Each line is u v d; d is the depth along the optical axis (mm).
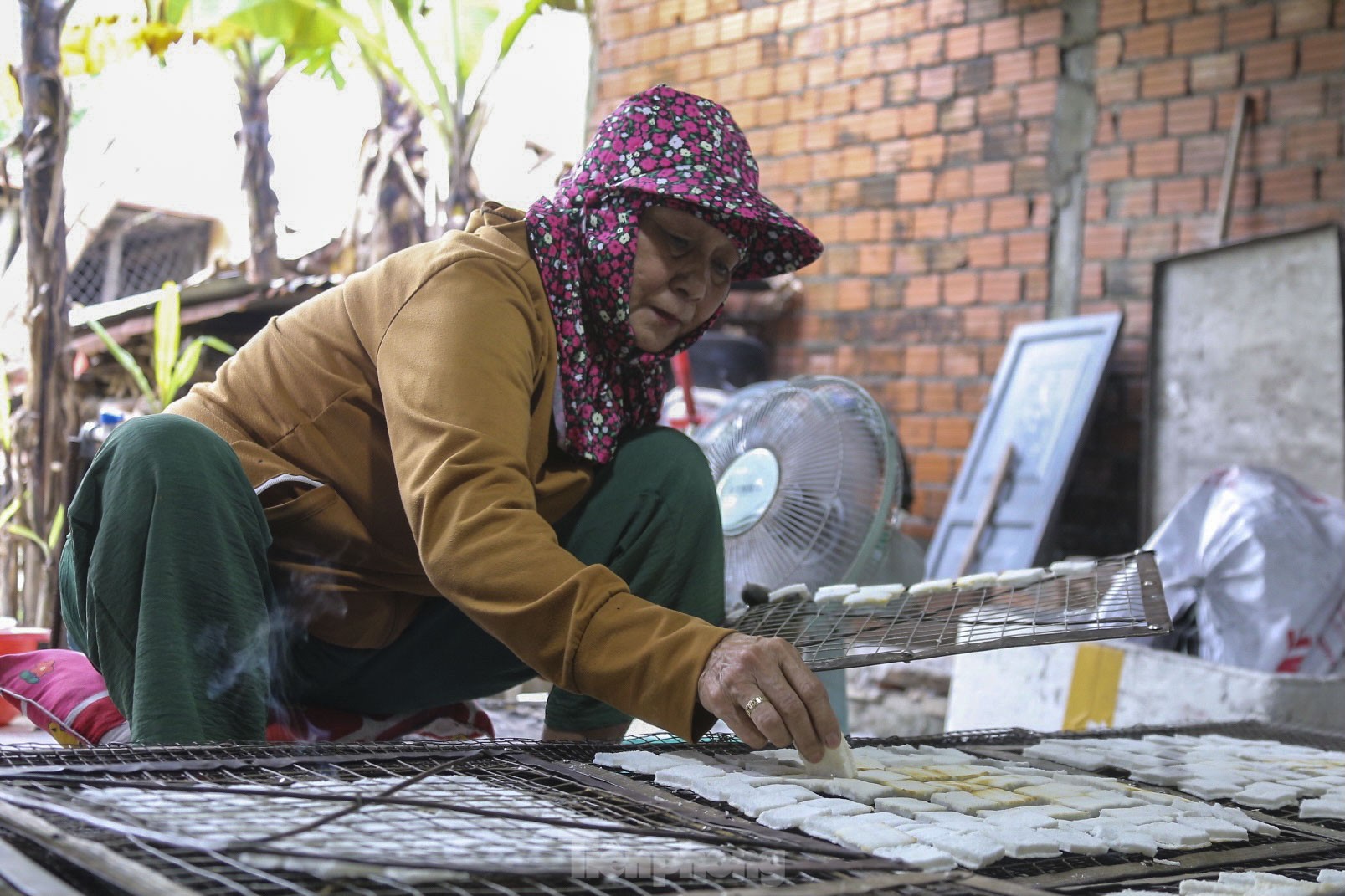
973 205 5492
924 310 5605
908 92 5707
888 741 1795
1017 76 5398
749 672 1274
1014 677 3326
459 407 1481
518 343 1599
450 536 1393
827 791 1308
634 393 1952
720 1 6277
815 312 5930
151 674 1428
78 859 798
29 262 3471
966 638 1506
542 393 1741
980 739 1890
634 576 1877
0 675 1850
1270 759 1739
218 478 1528
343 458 1745
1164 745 1880
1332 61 4633
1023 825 1197
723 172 1787
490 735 2100
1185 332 4676
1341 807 1360
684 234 1767
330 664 1871
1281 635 3084
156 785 1066
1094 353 4809
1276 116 4742
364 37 4965
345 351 1725
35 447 3441
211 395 1814
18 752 1157
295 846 887
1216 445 4520
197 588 1479
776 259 2010
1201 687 2836
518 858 907
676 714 1308
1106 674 3076
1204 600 3273
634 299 1801
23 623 3445
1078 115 5238
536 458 1758
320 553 1771
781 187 6078
